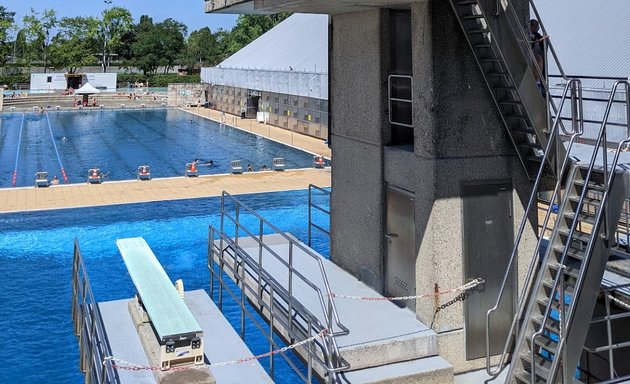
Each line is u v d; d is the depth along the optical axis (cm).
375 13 862
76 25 8488
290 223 1750
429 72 738
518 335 706
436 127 739
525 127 756
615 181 647
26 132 3866
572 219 672
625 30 2030
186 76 8456
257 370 791
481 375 761
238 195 2064
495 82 744
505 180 776
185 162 2800
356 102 931
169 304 824
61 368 920
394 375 696
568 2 2397
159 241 1597
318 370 720
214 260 1221
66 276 1335
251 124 4238
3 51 8050
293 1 797
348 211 986
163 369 728
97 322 801
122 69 9700
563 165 695
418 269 786
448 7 732
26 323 1085
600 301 856
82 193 2062
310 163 2731
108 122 4450
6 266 1391
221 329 922
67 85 7094
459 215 758
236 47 8919
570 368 640
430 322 765
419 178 773
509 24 676
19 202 1927
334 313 726
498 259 779
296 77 3581
